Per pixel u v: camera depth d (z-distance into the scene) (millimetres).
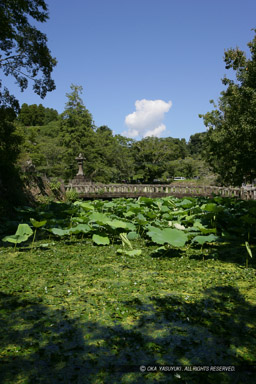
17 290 4223
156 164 41906
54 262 5688
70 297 3984
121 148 43344
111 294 4066
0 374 2367
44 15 12914
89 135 42188
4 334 2994
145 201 11781
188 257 6203
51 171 38250
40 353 2637
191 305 3732
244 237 7859
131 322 3271
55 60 14930
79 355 2629
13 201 11609
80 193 21531
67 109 42969
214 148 16391
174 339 2908
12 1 12055
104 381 2297
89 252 6512
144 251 6723
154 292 4199
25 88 14945
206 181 32156
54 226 8867
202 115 19797
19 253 6391
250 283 4594
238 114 13859
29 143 37375
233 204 11664
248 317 3412
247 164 13461
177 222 8766
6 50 13742
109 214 10062
